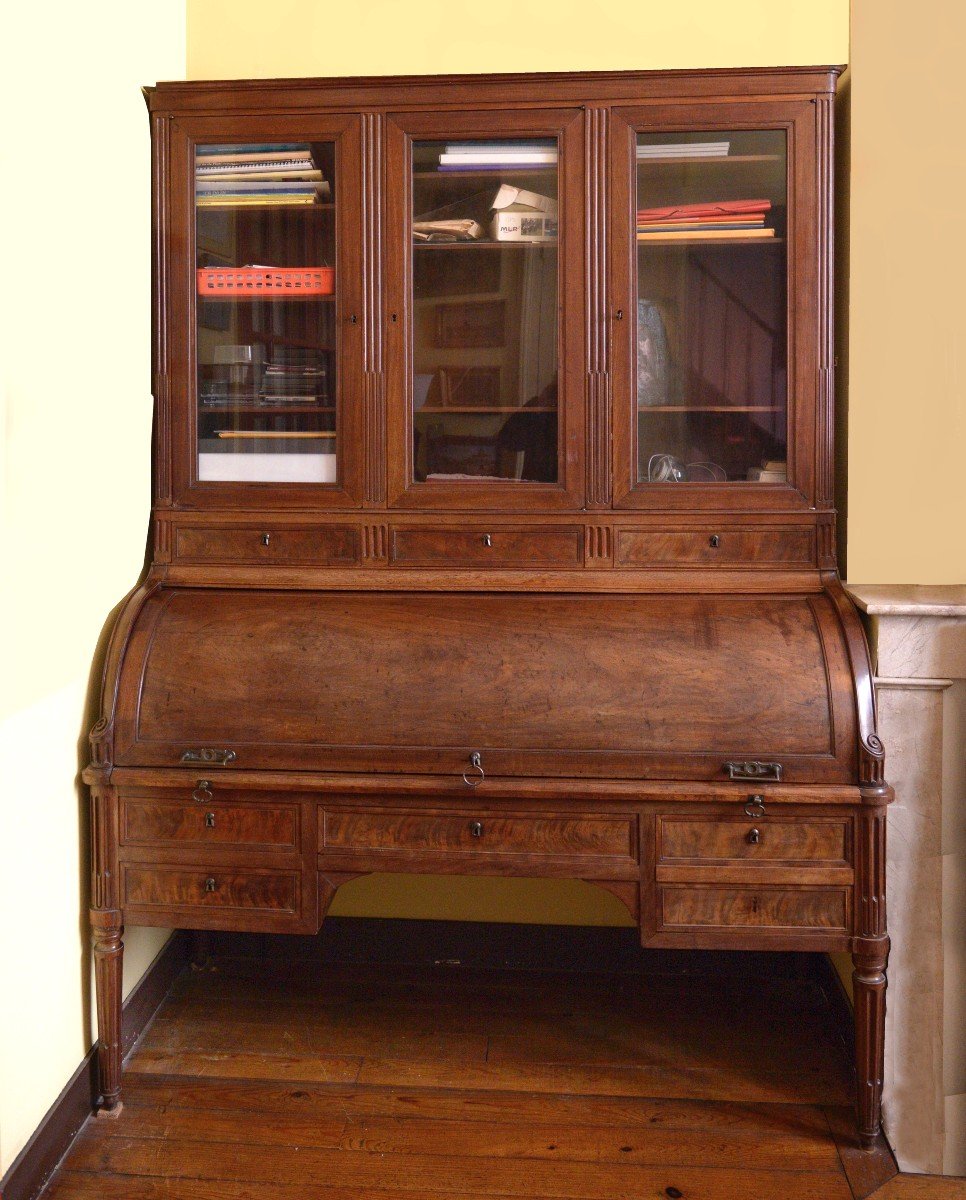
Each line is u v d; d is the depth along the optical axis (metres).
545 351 2.53
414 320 2.55
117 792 2.29
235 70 2.84
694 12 2.75
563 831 2.24
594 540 2.51
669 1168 2.16
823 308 2.46
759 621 2.33
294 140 2.53
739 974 2.91
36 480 2.06
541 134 2.48
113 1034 2.31
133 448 2.52
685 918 2.22
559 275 2.50
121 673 2.34
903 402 2.61
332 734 2.27
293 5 2.81
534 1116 2.33
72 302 2.19
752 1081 2.45
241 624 2.40
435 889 2.97
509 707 2.26
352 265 2.53
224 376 2.60
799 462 2.48
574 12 2.77
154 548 2.62
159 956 2.79
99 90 2.29
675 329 2.51
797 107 2.43
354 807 2.26
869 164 2.56
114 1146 2.22
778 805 2.18
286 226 2.57
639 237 2.50
